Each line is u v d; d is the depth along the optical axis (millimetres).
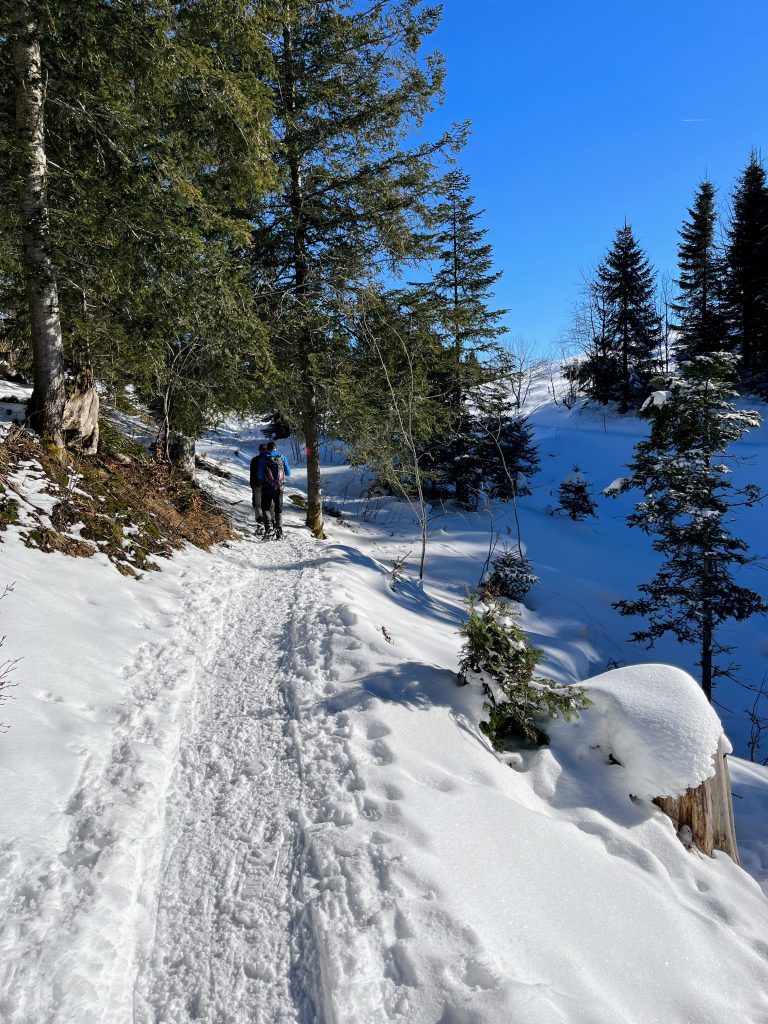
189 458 12297
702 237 30391
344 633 5195
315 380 10977
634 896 2738
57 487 6445
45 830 2564
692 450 9992
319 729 3670
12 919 2107
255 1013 1937
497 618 4371
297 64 10156
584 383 35875
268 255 10867
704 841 3531
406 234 10773
